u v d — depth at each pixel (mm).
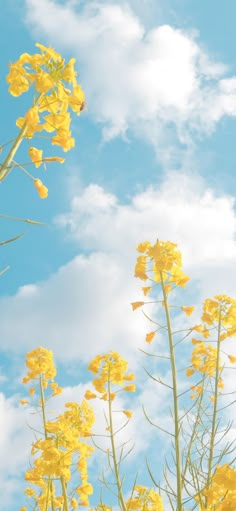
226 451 763
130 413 833
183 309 745
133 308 762
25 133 513
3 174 498
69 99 534
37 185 522
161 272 758
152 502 810
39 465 745
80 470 800
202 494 722
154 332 743
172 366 719
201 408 792
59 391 968
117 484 786
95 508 818
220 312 851
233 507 602
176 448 701
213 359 903
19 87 533
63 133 533
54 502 799
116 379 858
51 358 985
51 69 534
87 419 864
